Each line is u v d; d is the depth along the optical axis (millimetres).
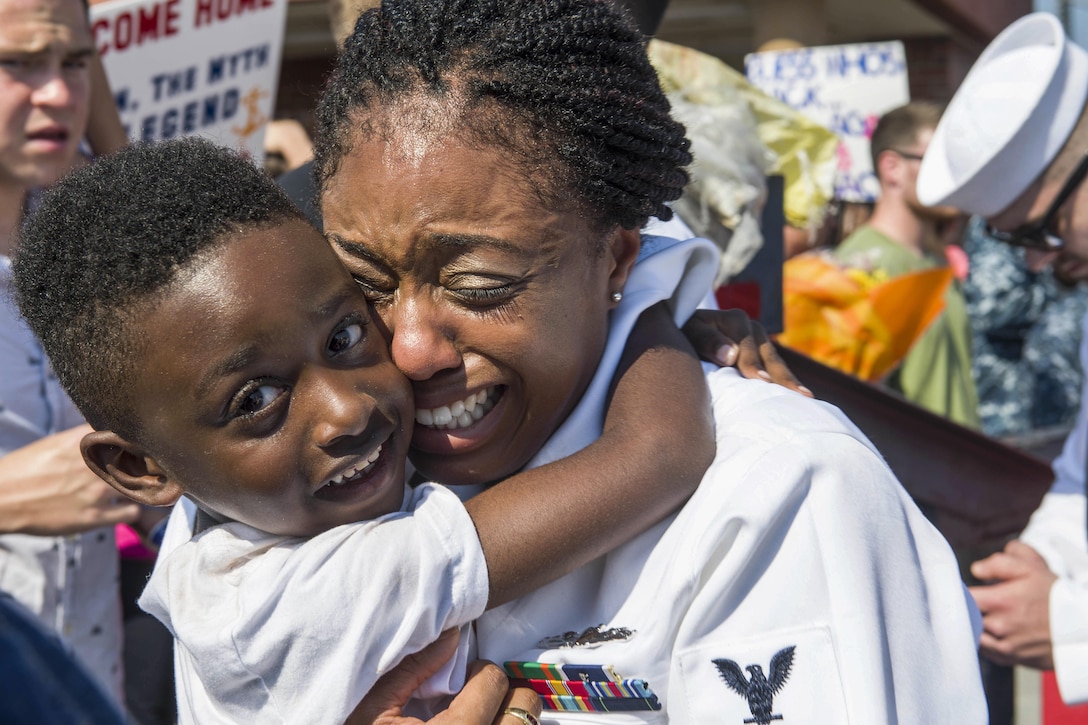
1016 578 2553
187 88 3297
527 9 1312
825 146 4574
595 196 1336
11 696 599
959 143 3084
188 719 1421
